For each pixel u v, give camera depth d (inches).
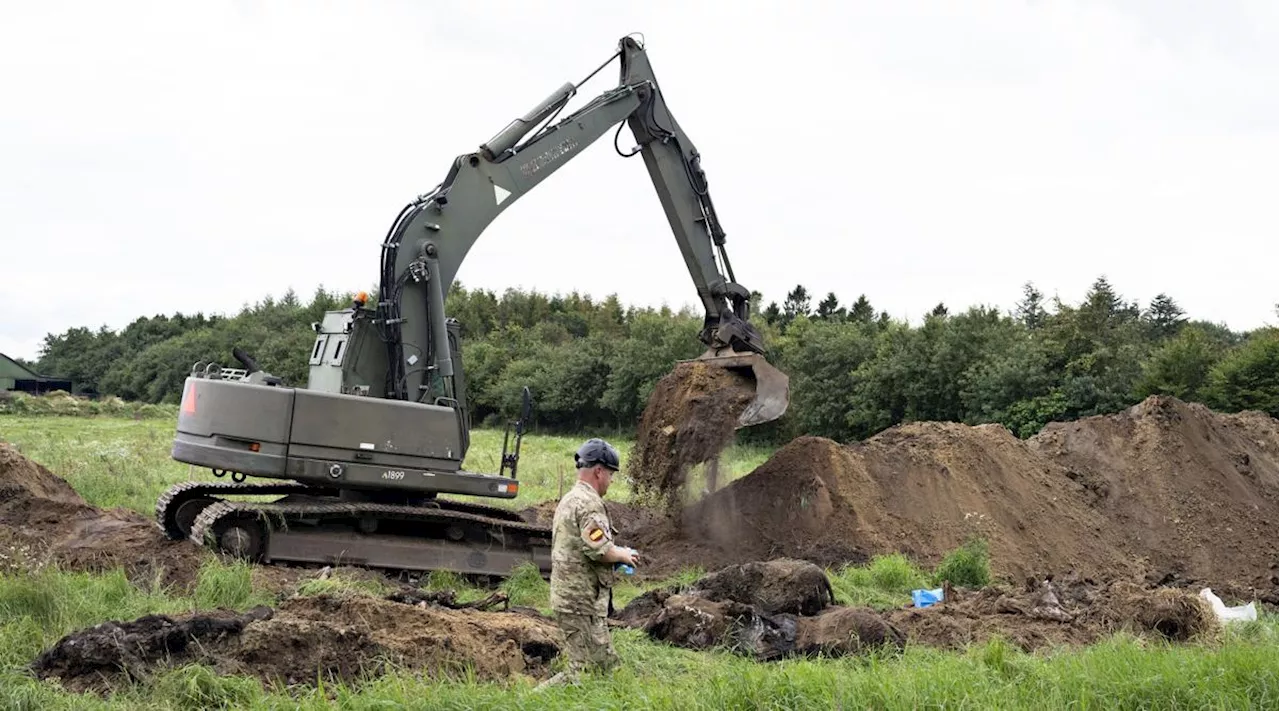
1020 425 1225.4
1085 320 1278.3
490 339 2498.8
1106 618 364.8
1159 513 642.2
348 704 224.2
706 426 554.3
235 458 421.7
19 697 226.1
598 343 2084.2
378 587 396.8
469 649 275.3
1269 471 724.0
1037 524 597.0
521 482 908.6
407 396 454.0
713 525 554.3
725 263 584.7
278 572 408.2
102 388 3053.6
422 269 456.1
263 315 2770.7
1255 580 586.6
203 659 253.6
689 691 231.9
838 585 450.0
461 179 479.5
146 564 406.0
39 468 560.7
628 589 463.8
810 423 1552.7
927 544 549.0
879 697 231.3
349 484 431.5
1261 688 240.5
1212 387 1160.2
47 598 318.7
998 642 282.2
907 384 1414.9
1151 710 234.4
